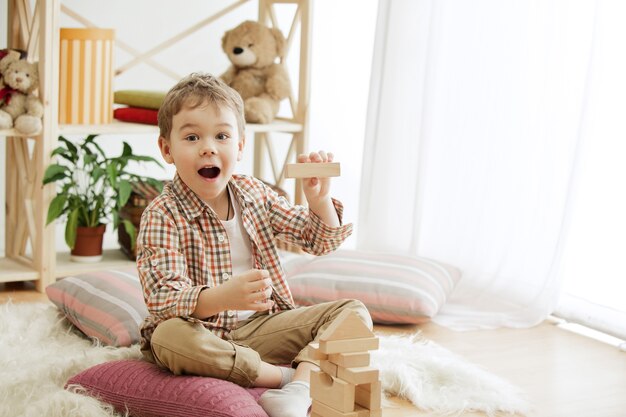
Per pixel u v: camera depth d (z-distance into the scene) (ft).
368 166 9.14
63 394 4.73
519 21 7.84
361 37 10.12
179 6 10.23
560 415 5.50
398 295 7.23
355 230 10.46
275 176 10.20
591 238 7.72
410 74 8.86
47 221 7.89
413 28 8.80
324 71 10.61
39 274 8.06
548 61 7.62
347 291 7.35
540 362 6.60
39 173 7.96
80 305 6.53
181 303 4.72
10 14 8.43
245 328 5.44
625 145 7.37
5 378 5.15
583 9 7.36
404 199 9.02
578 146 7.20
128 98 8.77
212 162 5.06
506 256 7.93
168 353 4.82
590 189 7.69
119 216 8.99
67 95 8.20
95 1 9.69
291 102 9.65
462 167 8.46
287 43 9.78
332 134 10.60
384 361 5.84
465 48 8.34
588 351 6.95
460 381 5.74
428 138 8.63
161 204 5.13
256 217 5.44
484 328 7.44
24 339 6.20
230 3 10.57
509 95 7.95
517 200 7.90
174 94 5.14
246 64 9.41
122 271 7.02
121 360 5.17
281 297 5.47
